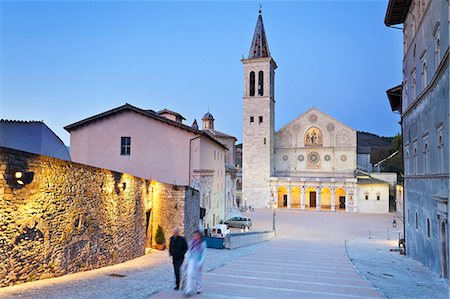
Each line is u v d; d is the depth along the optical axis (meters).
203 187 31.44
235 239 23.91
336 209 71.44
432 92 16.61
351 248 26.83
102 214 14.59
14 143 20.45
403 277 14.64
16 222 10.18
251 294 8.87
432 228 17.00
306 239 34.75
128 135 31.03
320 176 74.00
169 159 30.42
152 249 20.73
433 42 16.45
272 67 78.19
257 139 74.00
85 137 31.55
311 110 75.69
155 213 21.12
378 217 58.97
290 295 8.91
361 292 9.75
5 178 9.80
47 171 11.41
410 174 22.50
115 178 15.74
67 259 12.32
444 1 14.27
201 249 9.05
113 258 15.41
